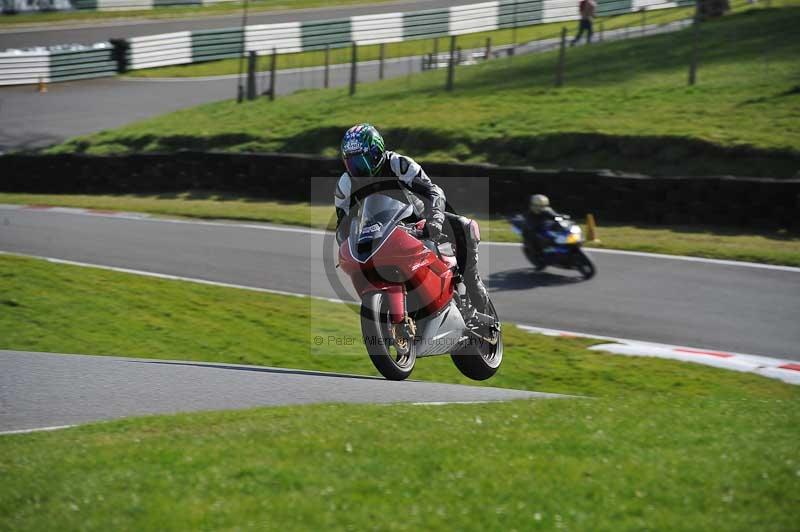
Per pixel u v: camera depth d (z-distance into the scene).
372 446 16.69
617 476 15.05
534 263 51.94
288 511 13.55
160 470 15.55
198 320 42.22
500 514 13.41
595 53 110.06
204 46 144.50
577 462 15.78
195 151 88.31
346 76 127.00
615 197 66.12
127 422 20.48
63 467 15.99
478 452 16.38
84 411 22.89
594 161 75.88
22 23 154.38
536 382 33.09
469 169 72.06
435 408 21.36
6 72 133.25
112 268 55.44
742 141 70.75
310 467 15.46
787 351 36.88
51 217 76.44
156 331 40.25
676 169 71.75
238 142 97.81
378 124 91.62
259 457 16.14
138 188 91.00
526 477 14.93
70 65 136.38
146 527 13.08
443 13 147.25
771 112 76.44
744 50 98.12
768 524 13.16
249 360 36.25
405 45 144.62
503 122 85.69
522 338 38.88
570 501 13.97
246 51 144.25
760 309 43.34
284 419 19.83
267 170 84.25
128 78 137.75
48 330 39.97
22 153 96.50
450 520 13.23
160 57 142.12
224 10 165.50
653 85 90.38
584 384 32.72
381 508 13.66
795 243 57.56
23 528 13.27
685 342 38.56
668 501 14.02
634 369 34.28
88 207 81.75
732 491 14.35
